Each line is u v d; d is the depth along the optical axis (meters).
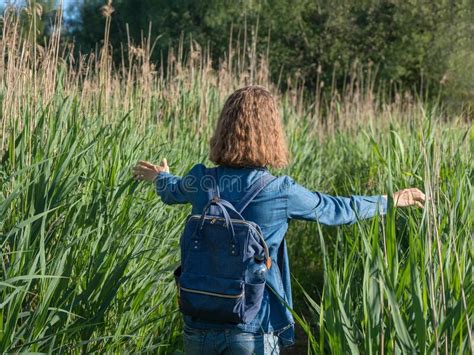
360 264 3.93
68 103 4.23
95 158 4.12
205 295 2.54
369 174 7.40
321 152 9.24
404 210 4.29
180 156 5.33
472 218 3.62
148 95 6.35
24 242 3.13
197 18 20.91
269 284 2.62
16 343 3.05
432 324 2.60
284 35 21.30
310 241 7.30
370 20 21.19
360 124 10.02
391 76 20.28
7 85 4.18
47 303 2.95
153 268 3.89
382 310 2.60
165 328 4.11
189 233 2.61
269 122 2.69
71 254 3.34
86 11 20.27
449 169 4.87
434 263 2.96
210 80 8.40
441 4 20.48
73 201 3.71
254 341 2.58
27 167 3.20
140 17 20.28
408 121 8.55
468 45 20.17
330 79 21.03
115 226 3.61
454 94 19.75
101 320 3.37
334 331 2.71
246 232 2.52
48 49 4.70
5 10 4.42
